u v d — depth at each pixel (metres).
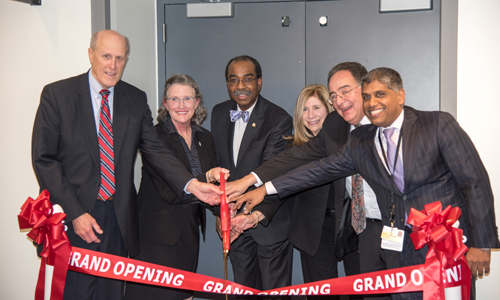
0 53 2.76
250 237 2.73
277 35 3.14
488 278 2.57
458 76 2.54
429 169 1.89
